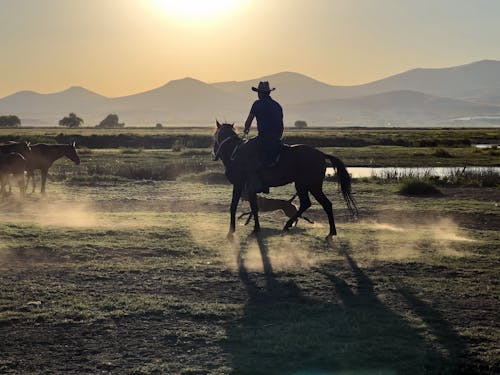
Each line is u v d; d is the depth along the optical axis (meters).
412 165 49.34
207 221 17.14
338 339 7.51
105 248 12.73
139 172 35.31
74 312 8.43
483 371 6.62
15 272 10.68
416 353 7.07
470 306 8.93
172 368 6.66
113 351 7.16
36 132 122.44
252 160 13.27
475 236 15.54
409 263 11.66
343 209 21.28
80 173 36.03
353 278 10.42
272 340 7.44
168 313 8.45
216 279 10.27
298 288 9.77
